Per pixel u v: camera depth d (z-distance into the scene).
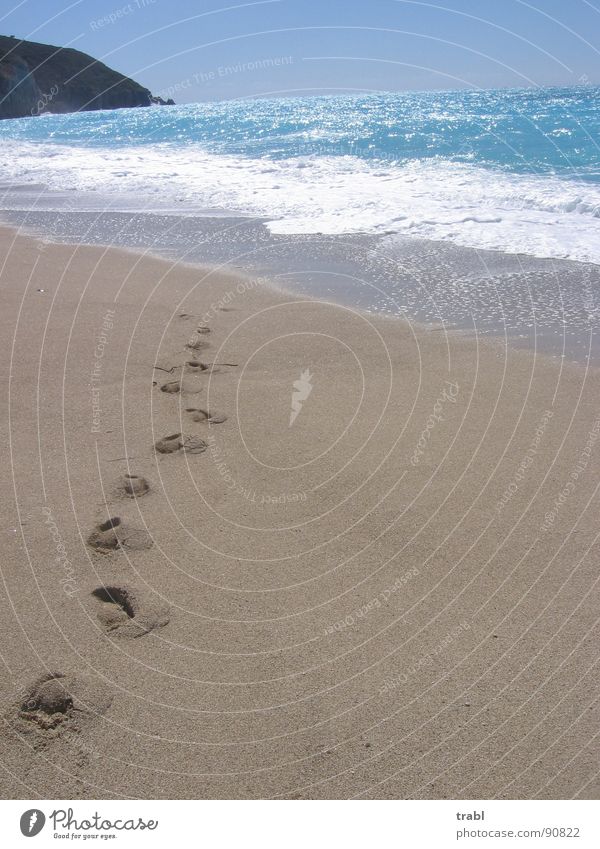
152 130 24.78
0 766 2.01
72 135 24.97
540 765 2.01
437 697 2.21
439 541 2.91
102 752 2.05
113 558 2.82
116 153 16.77
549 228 7.96
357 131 18.47
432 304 5.77
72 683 2.25
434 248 7.36
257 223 8.68
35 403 4.07
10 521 3.02
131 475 3.37
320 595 2.64
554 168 11.58
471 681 2.27
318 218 8.79
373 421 3.88
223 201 10.04
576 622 2.48
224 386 4.32
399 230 8.10
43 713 2.16
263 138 18.66
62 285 6.35
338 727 2.12
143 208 9.88
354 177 11.41
